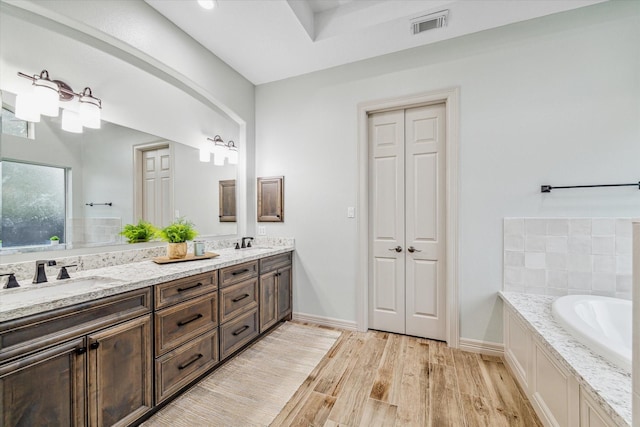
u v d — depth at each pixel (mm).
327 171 2807
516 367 1847
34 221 1524
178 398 1679
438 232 2473
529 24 2098
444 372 1960
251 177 3100
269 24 2137
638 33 1874
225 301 2023
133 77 2006
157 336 1519
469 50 2258
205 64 2445
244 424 1479
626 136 1897
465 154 2270
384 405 1625
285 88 2988
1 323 964
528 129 2105
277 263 2703
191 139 2475
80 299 1175
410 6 2057
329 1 2225
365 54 2539
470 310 2266
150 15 1957
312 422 1495
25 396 1025
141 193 2078
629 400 914
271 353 2238
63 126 1632
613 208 1927
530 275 2105
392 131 2639
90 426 1210
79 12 1566
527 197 2111
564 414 1232
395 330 2625
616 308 1740
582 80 1982
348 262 2725
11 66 1430
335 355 2207
